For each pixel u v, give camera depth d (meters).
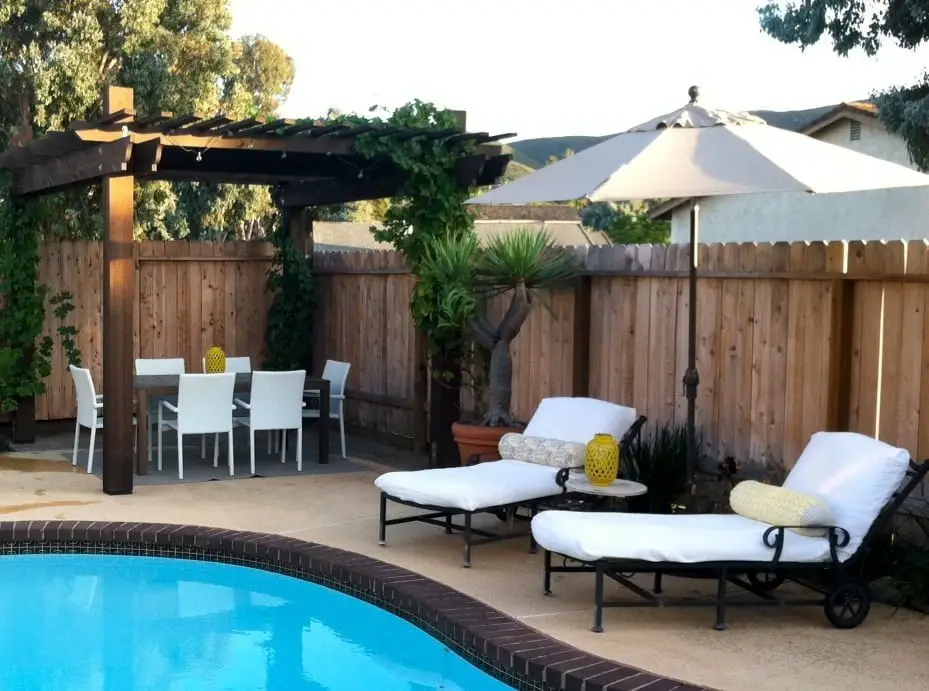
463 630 5.02
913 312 5.99
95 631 5.68
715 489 7.23
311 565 6.32
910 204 17.20
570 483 6.28
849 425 6.39
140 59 19.30
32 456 9.94
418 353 10.17
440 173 8.98
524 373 9.12
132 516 7.44
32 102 18.11
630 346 8.01
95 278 11.61
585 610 5.49
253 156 10.02
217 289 12.09
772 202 19.61
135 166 7.98
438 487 6.35
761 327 6.96
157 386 8.88
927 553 5.61
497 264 8.27
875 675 4.54
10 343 10.66
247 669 5.16
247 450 10.33
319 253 12.09
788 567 5.13
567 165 6.38
